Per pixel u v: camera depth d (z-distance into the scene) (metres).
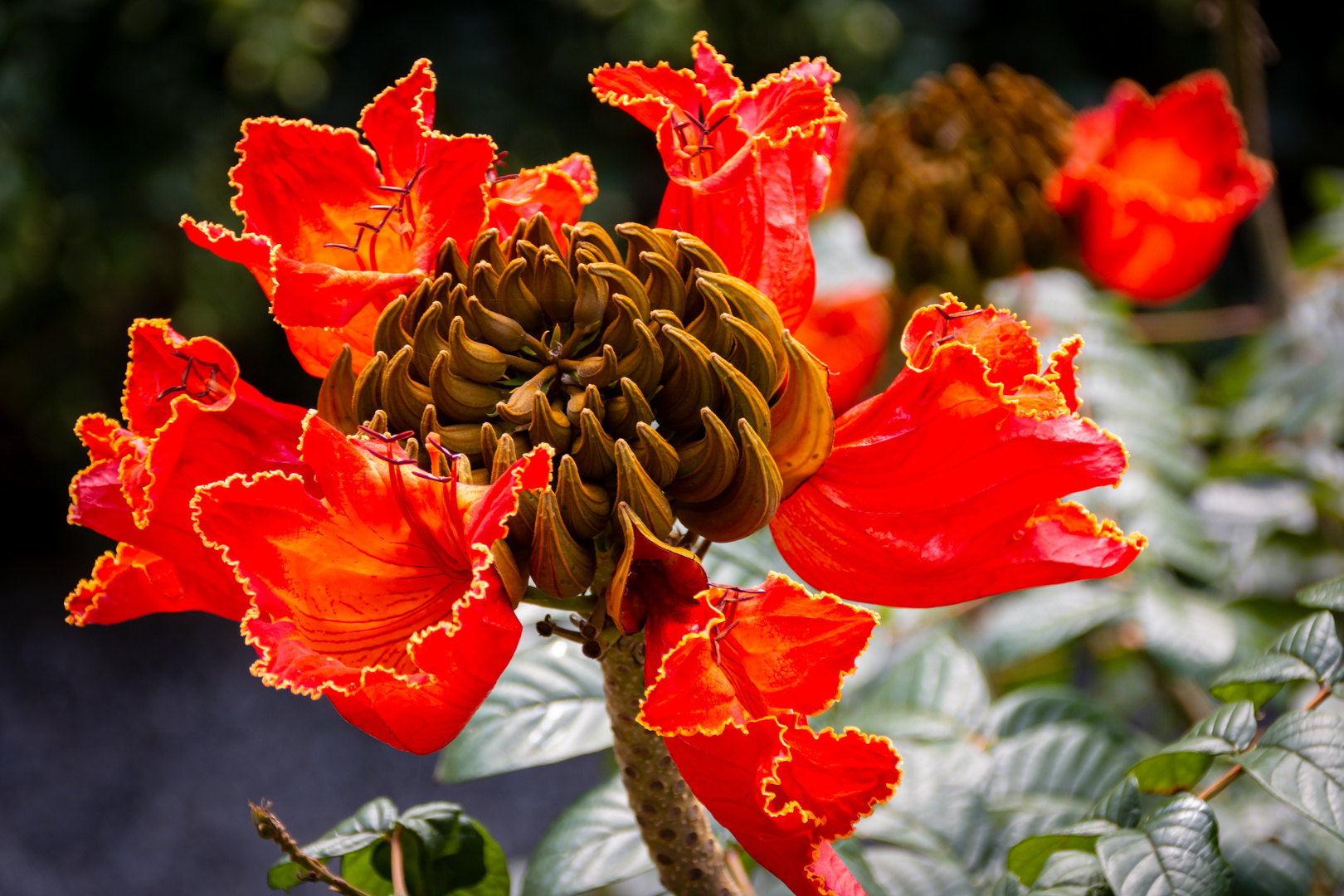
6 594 4.02
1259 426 1.36
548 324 0.82
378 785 3.25
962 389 0.80
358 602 0.80
